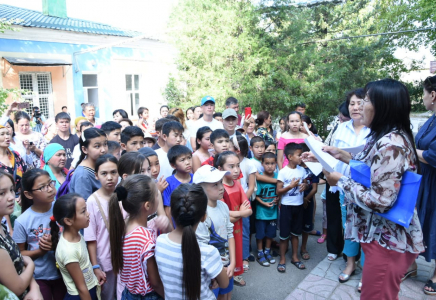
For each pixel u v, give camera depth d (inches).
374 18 551.2
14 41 382.0
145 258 74.7
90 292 93.2
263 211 153.7
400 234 80.2
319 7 509.0
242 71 350.0
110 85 494.9
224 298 109.7
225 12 339.0
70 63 415.2
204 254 73.6
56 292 98.4
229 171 115.0
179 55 369.1
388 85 79.8
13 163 144.5
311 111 392.5
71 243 89.0
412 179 75.7
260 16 366.3
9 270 69.5
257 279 142.4
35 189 95.8
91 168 117.1
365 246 85.4
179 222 71.9
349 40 445.1
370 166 80.3
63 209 86.9
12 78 384.2
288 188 145.8
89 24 511.2
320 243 176.4
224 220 103.8
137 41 518.0
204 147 149.3
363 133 136.0
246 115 208.1
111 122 159.2
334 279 136.6
